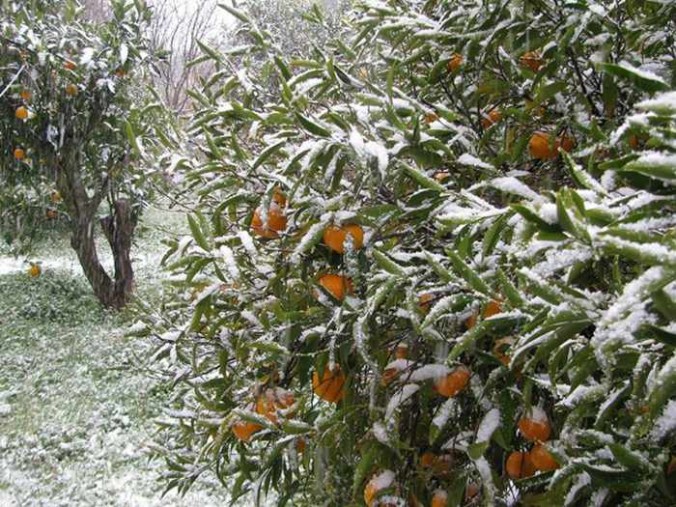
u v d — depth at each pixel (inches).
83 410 228.1
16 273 376.5
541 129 71.7
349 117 63.9
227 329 77.2
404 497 61.5
